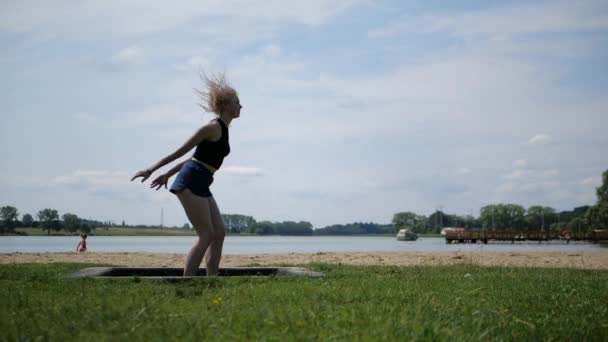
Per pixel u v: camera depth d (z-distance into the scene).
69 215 141.12
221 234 7.95
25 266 10.37
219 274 8.62
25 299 5.65
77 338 4.24
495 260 16.25
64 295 6.04
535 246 76.56
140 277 7.27
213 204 7.89
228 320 4.74
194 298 6.01
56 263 11.55
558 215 189.88
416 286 7.36
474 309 5.58
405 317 4.85
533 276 9.48
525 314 5.64
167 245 87.62
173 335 4.27
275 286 6.77
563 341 4.58
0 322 4.62
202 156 7.66
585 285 8.26
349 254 19.00
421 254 19.11
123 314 4.96
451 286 7.59
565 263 15.29
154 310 5.11
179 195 7.56
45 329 4.48
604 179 117.00
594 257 18.39
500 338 4.50
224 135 7.75
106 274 8.20
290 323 4.60
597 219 115.31
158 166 7.46
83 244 27.59
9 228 139.12
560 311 5.93
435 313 5.28
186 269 7.60
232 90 7.94
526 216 189.12
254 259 15.88
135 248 64.81
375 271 10.18
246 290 6.38
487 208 188.25
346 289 6.65
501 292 7.13
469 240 96.31
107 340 4.14
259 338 4.25
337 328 4.50
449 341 4.26
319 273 8.47
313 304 5.46
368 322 4.72
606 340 4.69
